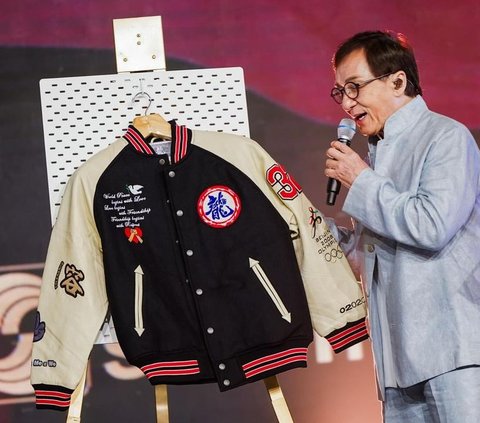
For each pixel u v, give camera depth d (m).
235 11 7.17
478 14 7.28
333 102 7.15
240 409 6.89
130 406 6.84
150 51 4.52
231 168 4.15
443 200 3.71
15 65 7.07
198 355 4.07
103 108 4.48
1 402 6.75
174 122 4.23
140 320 4.07
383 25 7.24
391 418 4.09
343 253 4.30
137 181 4.13
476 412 3.74
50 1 7.12
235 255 4.10
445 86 7.23
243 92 4.54
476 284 3.83
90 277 4.10
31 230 6.95
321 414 6.91
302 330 4.11
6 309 6.85
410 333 3.83
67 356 4.04
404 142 4.04
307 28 7.20
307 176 7.08
